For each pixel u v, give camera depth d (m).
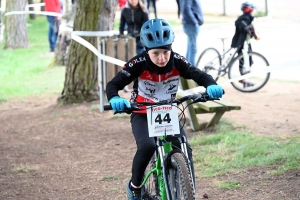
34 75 25.59
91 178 10.91
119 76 7.29
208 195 9.09
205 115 14.97
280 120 13.98
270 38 28.44
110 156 12.38
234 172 10.15
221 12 42.91
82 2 17.53
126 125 15.11
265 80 18.00
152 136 7.08
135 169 7.48
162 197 7.17
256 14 37.22
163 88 7.47
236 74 20.42
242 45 18.06
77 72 18.06
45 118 16.81
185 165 6.62
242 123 13.84
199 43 28.30
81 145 13.53
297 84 18.97
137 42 19.38
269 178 9.51
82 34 17.58
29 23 47.50
